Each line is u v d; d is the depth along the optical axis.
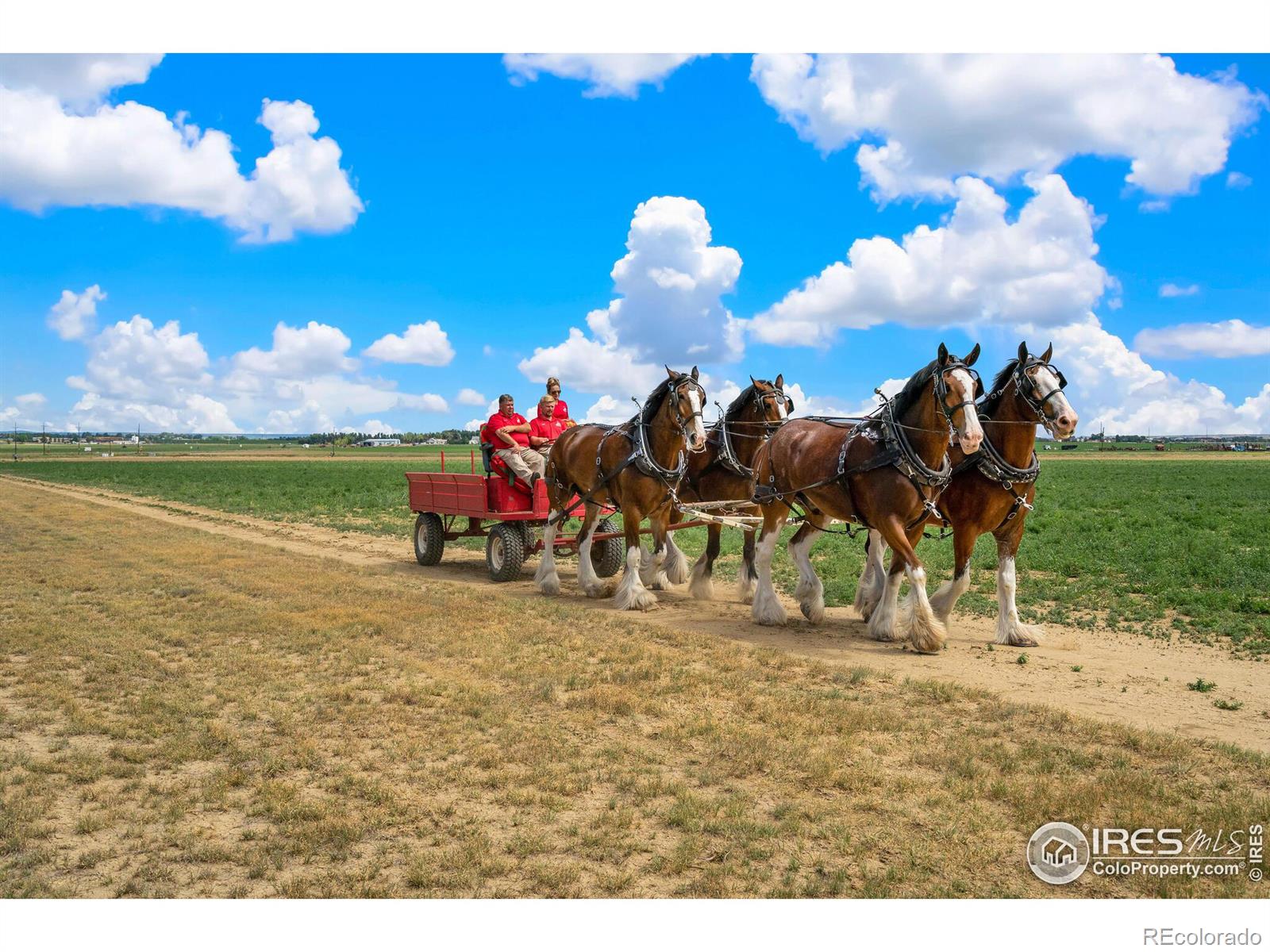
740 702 6.84
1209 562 14.66
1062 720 6.36
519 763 5.62
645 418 11.18
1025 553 16.19
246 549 16.48
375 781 5.31
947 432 8.55
